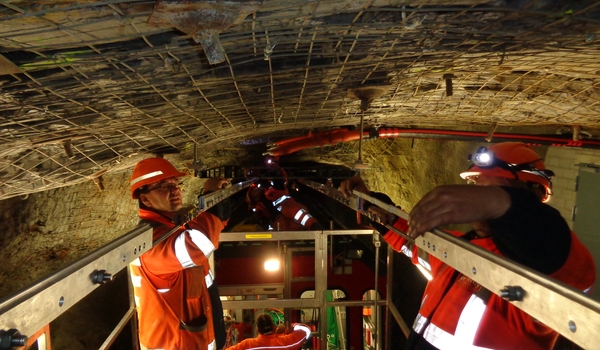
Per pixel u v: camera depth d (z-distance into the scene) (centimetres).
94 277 105
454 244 110
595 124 342
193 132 305
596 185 447
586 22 137
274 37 141
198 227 240
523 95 269
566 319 72
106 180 483
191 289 240
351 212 830
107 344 293
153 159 244
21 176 261
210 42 108
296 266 516
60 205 462
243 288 506
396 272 668
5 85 146
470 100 287
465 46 166
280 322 626
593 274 116
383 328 539
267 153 524
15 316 73
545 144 433
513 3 126
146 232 150
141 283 233
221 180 285
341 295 631
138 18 108
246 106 242
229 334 535
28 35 113
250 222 724
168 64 146
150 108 209
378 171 797
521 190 111
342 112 313
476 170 154
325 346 403
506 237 109
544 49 171
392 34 149
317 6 114
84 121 207
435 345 159
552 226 108
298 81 195
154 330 235
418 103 296
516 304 86
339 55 172
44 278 84
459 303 155
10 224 421
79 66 142
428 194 110
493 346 143
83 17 105
